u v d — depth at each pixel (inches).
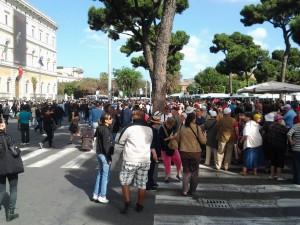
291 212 318.7
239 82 3946.9
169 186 406.3
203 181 430.0
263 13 1293.1
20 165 291.9
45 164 536.1
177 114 521.3
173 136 420.8
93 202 342.6
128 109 853.8
